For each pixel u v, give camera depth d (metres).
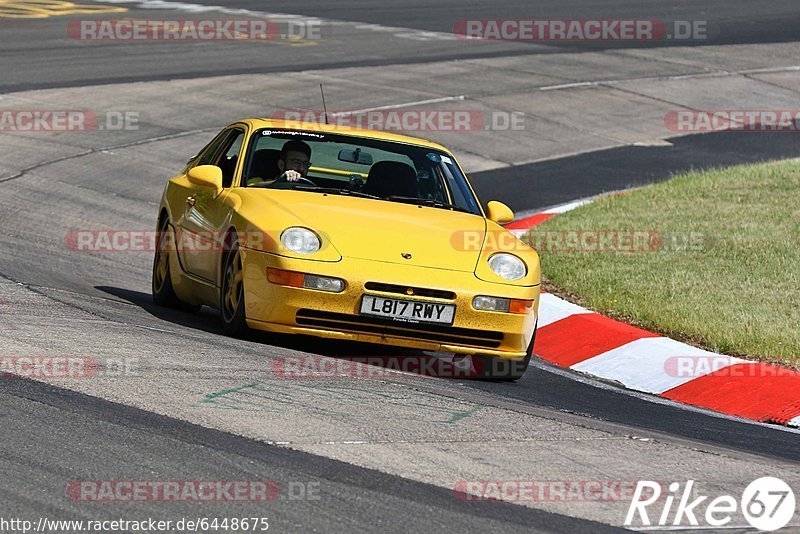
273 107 70.75
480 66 88.50
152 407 19.89
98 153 57.50
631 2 124.69
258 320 25.47
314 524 15.38
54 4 107.94
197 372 22.42
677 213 47.41
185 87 74.06
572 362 30.80
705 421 24.89
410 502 16.47
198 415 19.64
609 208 49.50
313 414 20.31
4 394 19.92
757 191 51.41
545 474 18.39
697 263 38.81
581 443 20.50
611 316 33.72
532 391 26.16
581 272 38.09
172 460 17.41
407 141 31.34
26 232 41.19
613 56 96.31
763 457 21.33
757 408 26.33
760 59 98.44
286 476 17.08
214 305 29.03
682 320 32.06
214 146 32.53
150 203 50.00
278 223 25.83
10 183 49.66
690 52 99.81
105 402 19.95
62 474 16.53
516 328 25.94
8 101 66.38
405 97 76.56
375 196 28.98
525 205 53.66
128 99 69.75
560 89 82.94
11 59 78.88
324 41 95.44
